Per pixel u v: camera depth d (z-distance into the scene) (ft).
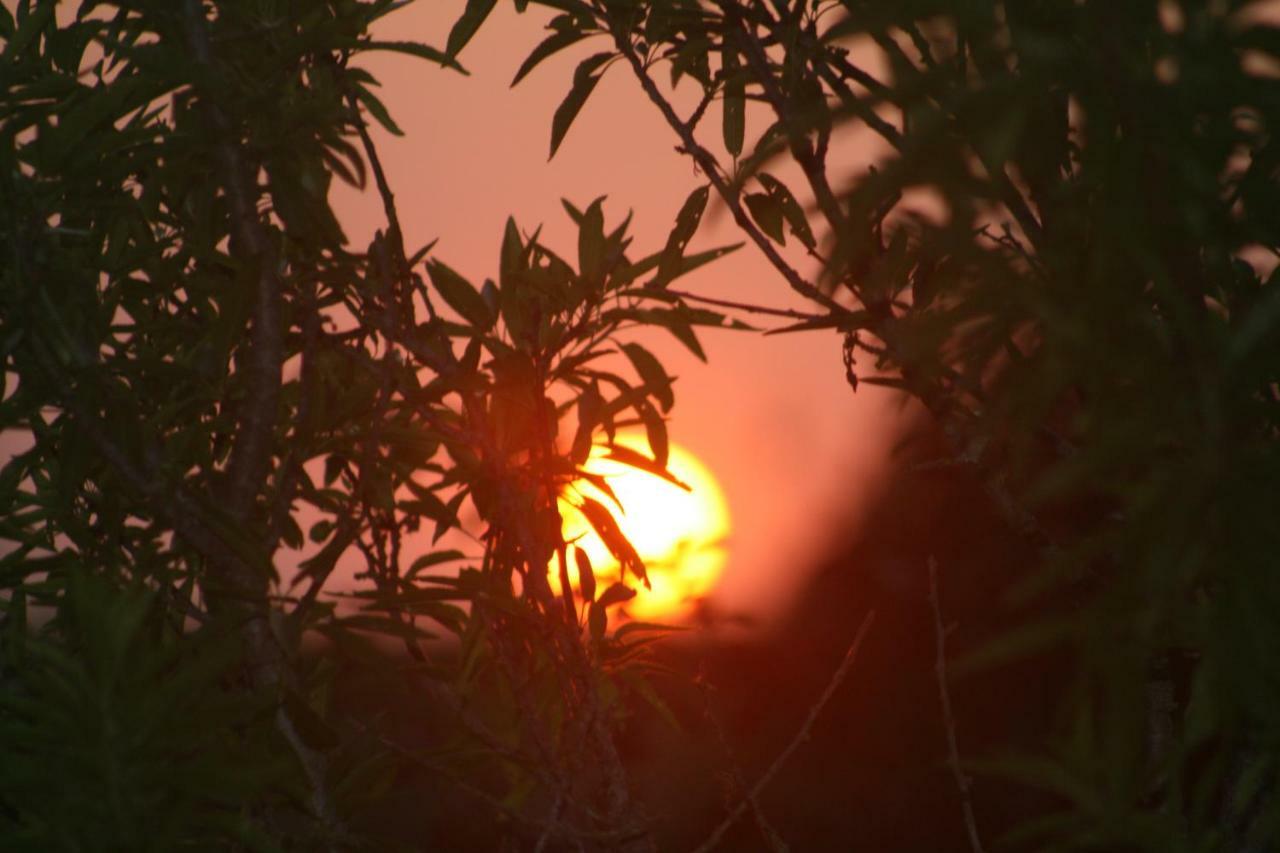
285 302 13.70
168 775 9.47
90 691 9.35
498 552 15.92
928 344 7.25
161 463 12.56
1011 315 7.19
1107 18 6.71
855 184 6.68
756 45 13.66
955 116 7.11
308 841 12.48
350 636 13.33
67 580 13.08
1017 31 6.90
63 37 13.21
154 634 12.92
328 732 12.08
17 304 11.73
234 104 12.17
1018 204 9.38
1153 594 7.34
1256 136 6.73
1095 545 7.25
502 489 14.71
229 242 14.15
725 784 15.39
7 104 12.34
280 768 9.90
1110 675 7.86
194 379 13.03
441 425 14.69
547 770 14.19
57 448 13.74
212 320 13.84
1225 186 7.29
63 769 9.44
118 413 12.26
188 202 14.49
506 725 16.25
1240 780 10.30
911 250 10.28
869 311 12.19
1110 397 7.52
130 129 12.28
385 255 13.78
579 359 15.79
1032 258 8.79
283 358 13.97
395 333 14.05
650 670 16.63
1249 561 7.07
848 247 6.69
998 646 7.79
